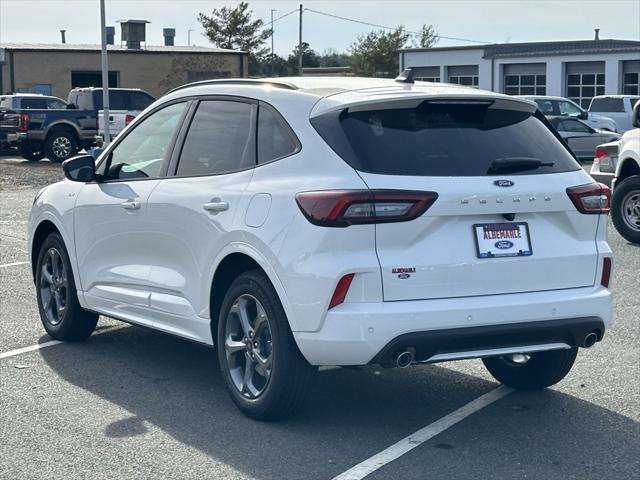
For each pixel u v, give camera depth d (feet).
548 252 18.65
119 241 22.82
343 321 17.20
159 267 21.68
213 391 21.45
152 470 16.81
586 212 19.08
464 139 18.51
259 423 19.27
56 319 25.85
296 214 17.88
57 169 92.27
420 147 18.11
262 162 19.35
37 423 19.29
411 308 17.33
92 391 21.47
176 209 20.84
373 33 250.78
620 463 17.24
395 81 20.48
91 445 18.04
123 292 22.77
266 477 16.53
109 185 23.31
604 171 45.39
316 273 17.40
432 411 20.13
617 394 21.35
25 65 149.48
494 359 21.85
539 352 20.24
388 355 17.31
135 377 22.57
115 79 156.35
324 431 18.83
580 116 104.58
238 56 163.12
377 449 17.87
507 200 18.07
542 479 16.48
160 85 159.02
